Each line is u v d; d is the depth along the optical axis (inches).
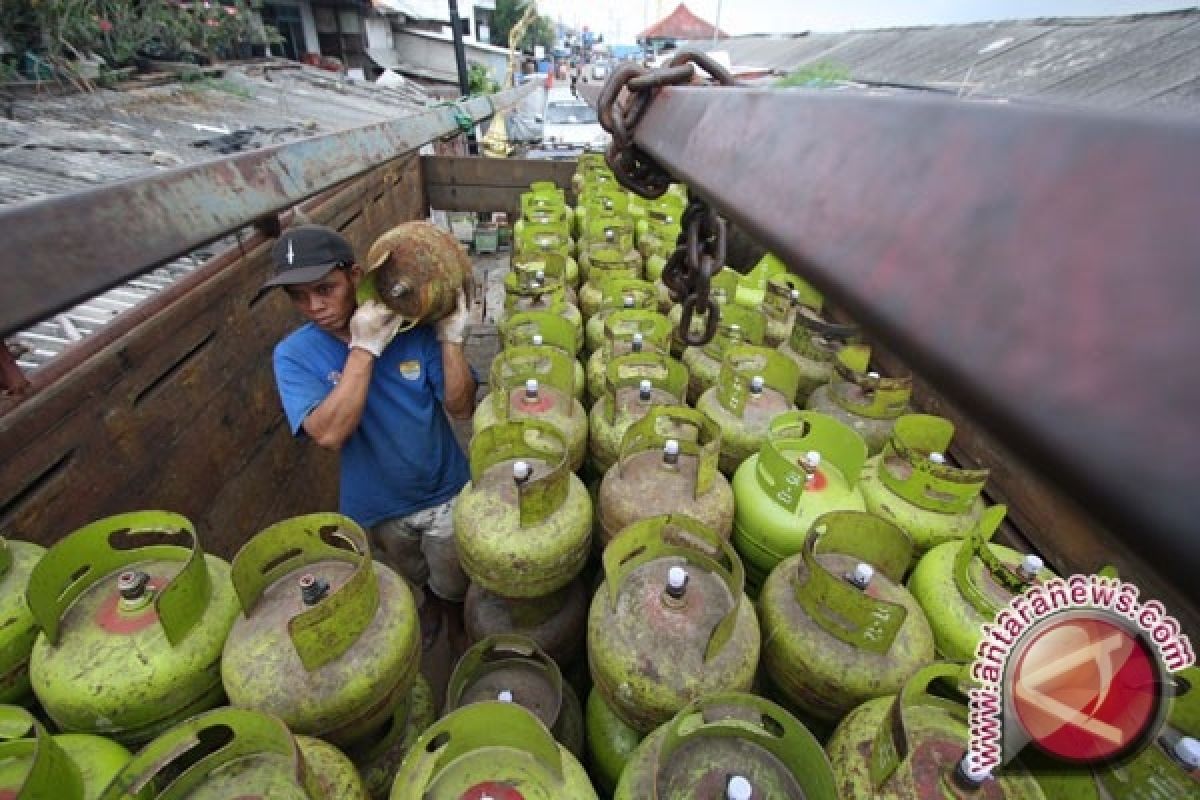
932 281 9.6
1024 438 7.2
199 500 86.3
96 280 18.1
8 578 55.2
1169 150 7.2
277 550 58.4
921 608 62.1
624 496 73.9
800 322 110.8
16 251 16.0
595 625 59.5
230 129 150.3
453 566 93.0
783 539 71.2
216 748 54.9
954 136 10.9
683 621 57.2
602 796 70.1
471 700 70.7
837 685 55.7
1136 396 6.2
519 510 68.7
